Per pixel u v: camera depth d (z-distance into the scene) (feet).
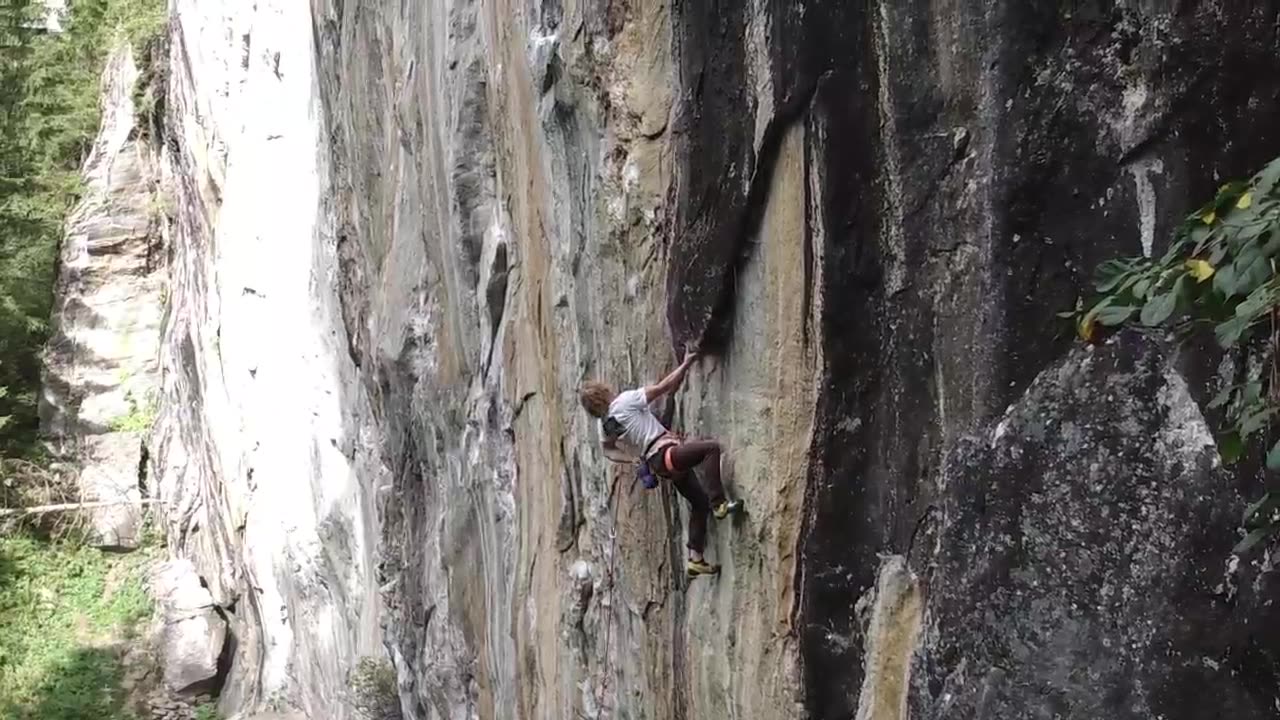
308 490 50.34
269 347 53.47
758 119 15.51
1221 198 8.72
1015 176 12.31
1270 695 10.03
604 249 20.65
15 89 77.97
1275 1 10.78
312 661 51.96
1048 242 12.16
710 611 18.13
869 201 14.15
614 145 19.65
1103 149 11.76
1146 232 11.46
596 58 19.53
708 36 16.51
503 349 27.91
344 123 41.52
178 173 70.49
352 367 43.73
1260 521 9.82
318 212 46.73
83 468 75.87
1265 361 10.16
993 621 12.12
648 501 20.27
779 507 15.88
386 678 43.42
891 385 14.23
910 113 13.52
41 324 76.48
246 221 54.85
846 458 14.85
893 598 14.20
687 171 17.30
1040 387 12.07
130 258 78.54
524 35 23.43
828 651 15.17
